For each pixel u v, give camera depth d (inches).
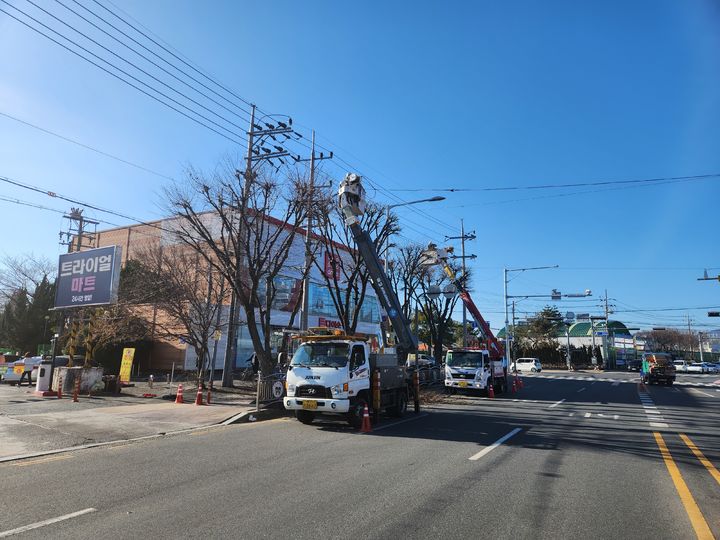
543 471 324.8
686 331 4581.7
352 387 511.2
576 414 690.2
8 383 894.4
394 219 959.0
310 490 264.7
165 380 1066.7
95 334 912.9
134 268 1082.1
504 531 209.9
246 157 813.9
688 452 411.2
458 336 2775.6
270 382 614.5
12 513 221.3
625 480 306.8
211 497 249.1
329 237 919.0
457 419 609.3
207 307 874.1
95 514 220.8
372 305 1856.5
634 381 1710.1
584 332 3715.6
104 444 398.0
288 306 1374.3
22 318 1405.0
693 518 233.6
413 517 224.1
